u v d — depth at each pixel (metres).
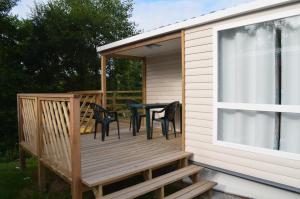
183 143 4.56
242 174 3.82
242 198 3.85
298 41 3.32
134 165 3.70
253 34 3.74
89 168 3.56
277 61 3.52
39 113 4.12
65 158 3.37
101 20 13.46
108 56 7.27
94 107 5.74
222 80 4.09
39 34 11.52
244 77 3.85
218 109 4.13
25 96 4.80
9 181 4.59
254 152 3.71
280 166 3.46
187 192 3.62
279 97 3.51
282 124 3.49
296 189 3.31
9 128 8.93
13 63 10.38
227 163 4.00
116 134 6.25
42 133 4.13
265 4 3.43
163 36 5.14
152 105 5.77
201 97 4.32
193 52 4.42
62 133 3.41
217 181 4.15
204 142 4.29
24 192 4.13
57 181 4.54
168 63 7.26
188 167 4.17
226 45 4.03
